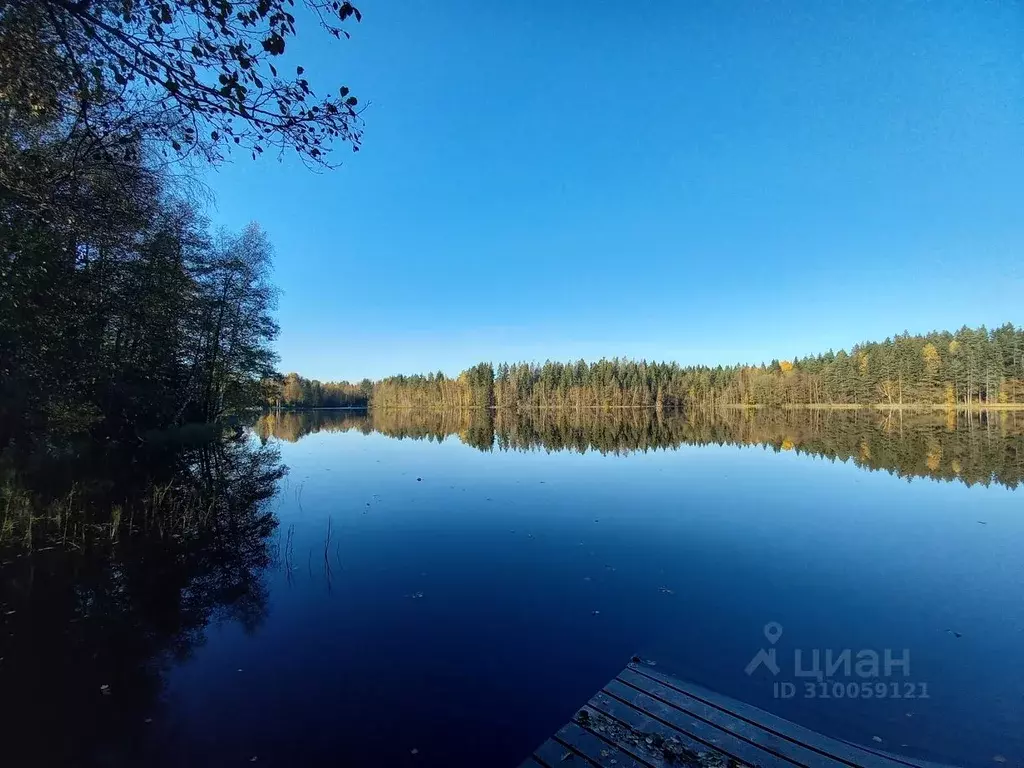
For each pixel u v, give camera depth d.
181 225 14.25
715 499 12.27
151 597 6.32
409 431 39.66
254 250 26.50
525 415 72.62
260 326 27.53
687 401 88.38
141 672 4.56
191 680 4.43
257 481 14.82
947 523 9.94
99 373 12.61
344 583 6.83
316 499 12.30
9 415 9.83
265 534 9.21
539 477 15.72
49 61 3.97
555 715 3.94
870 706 4.06
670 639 5.21
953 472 16.11
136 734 3.69
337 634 5.32
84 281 9.87
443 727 3.79
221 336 25.09
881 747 3.58
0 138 4.83
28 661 4.75
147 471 14.55
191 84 3.31
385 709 4.01
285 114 3.47
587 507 11.40
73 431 13.29
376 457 21.20
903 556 7.92
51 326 8.93
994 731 3.77
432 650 4.96
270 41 3.15
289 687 4.32
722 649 5.01
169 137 4.12
